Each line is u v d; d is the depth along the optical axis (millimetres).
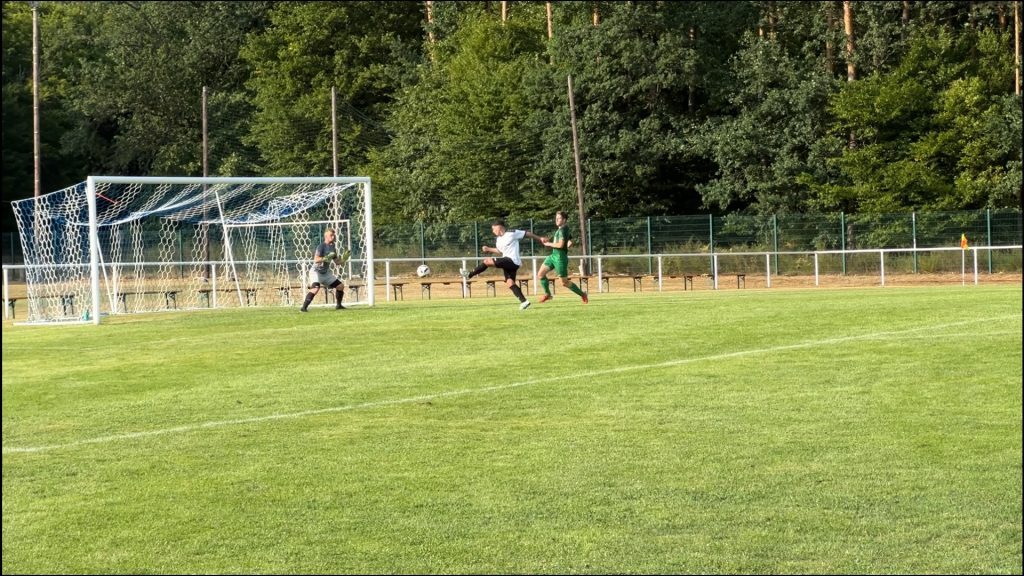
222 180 29547
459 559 7547
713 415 12156
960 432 10945
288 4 82938
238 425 12273
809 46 66250
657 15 64500
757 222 54125
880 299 28172
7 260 69688
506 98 68625
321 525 8359
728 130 62656
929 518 8211
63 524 8523
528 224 57125
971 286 41969
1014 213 51938
